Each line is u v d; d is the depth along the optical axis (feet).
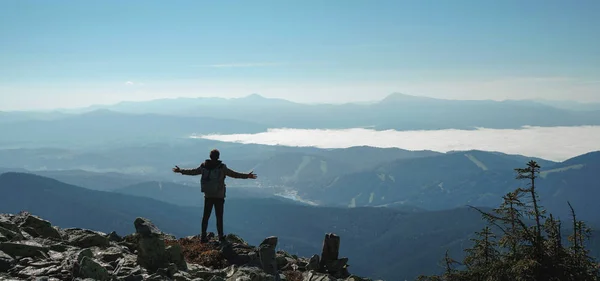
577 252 40.29
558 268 39.63
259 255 47.42
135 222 41.29
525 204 41.86
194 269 41.06
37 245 36.73
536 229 41.68
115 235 49.19
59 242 42.04
